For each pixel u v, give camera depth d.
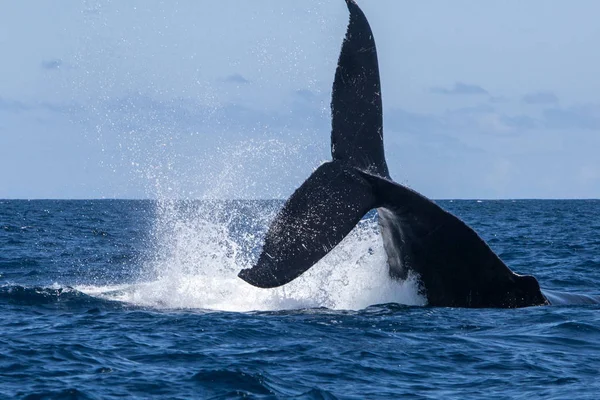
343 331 50.84
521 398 39.72
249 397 39.34
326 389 40.81
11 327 52.38
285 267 48.78
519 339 50.03
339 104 54.94
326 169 52.69
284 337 49.44
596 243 144.62
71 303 59.06
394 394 40.41
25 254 115.38
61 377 42.25
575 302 61.03
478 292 56.31
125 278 87.75
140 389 40.50
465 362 45.62
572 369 44.56
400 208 52.47
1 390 40.25
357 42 55.69
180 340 48.78
